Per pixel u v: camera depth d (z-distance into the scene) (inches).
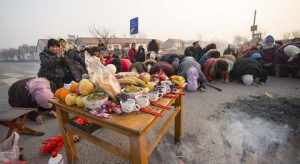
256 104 111.0
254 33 331.6
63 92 48.4
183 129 80.3
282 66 185.2
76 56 135.9
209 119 90.7
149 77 57.3
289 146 65.8
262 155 61.0
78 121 54.5
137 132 32.2
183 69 149.6
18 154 58.0
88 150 65.1
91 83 44.0
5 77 240.2
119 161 59.0
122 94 41.8
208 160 58.9
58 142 64.8
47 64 109.5
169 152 63.3
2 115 70.1
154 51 249.9
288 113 95.7
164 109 42.4
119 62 154.5
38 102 90.6
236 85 159.9
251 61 164.9
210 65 166.6
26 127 79.0
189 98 126.3
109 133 77.4
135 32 260.5
